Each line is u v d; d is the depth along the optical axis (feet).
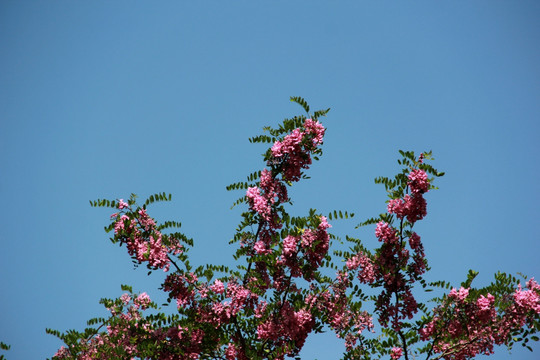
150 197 28.30
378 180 26.61
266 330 26.25
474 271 27.45
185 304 27.61
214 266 28.73
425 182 25.39
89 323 31.27
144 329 29.19
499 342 26.89
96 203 27.91
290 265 25.96
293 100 27.76
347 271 28.17
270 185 27.30
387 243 26.78
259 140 27.96
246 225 28.58
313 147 27.17
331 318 28.17
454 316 27.04
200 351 28.45
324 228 25.73
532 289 26.94
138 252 27.35
